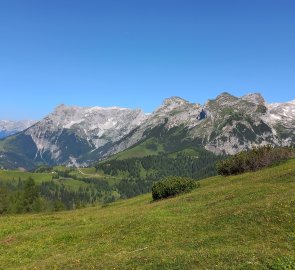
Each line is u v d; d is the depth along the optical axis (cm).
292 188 4159
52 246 3734
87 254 3119
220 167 7475
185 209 4241
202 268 2212
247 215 3284
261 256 2238
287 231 2836
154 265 2428
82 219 5134
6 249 3922
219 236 2941
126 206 6919
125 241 3338
